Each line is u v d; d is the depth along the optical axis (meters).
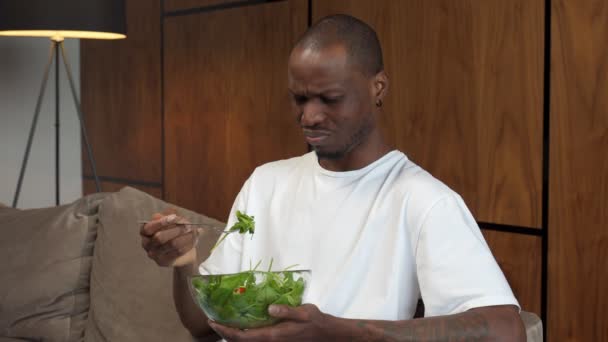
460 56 2.31
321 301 1.27
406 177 1.27
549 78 2.08
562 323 2.09
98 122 3.94
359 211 1.29
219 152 3.24
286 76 2.88
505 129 2.20
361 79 1.21
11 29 2.85
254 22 3.01
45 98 3.87
